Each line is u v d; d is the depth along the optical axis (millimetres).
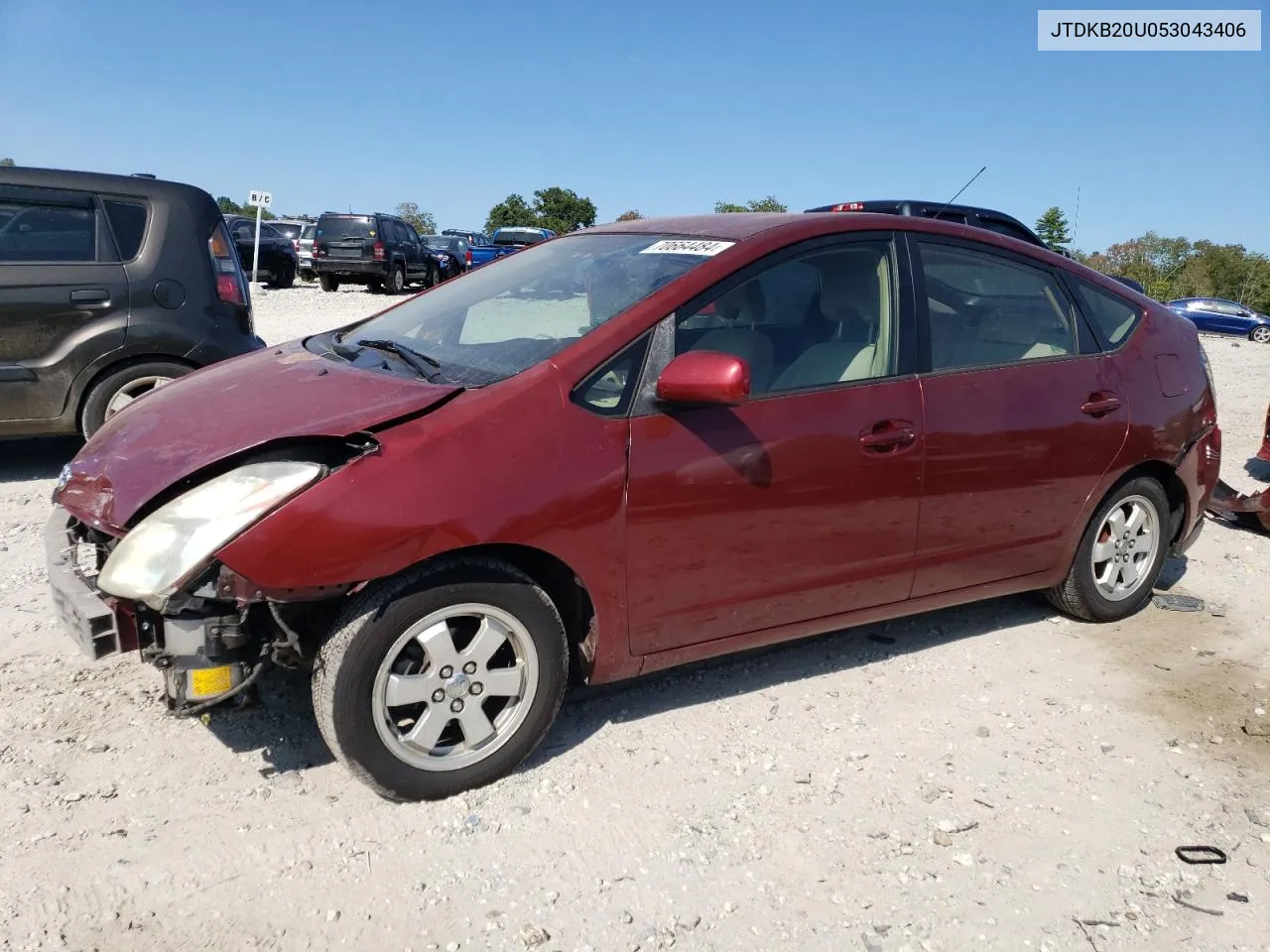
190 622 2744
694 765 3285
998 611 4723
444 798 3039
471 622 3021
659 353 3207
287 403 3080
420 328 3830
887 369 3666
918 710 3715
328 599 2844
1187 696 3918
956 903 2688
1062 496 4148
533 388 3018
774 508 3371
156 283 6504
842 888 2734
